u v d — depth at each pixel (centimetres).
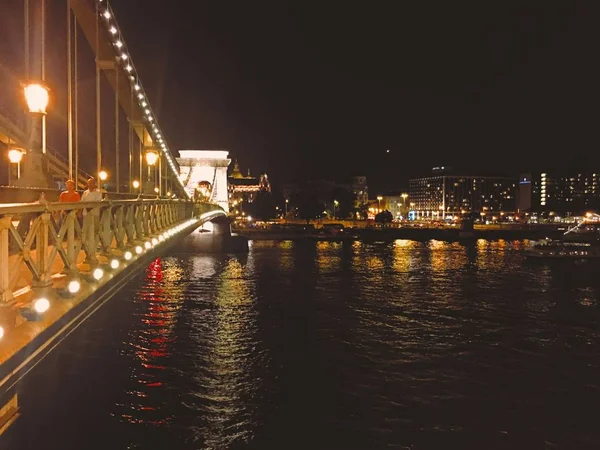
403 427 2131
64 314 851
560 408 2325
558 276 6488
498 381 2644
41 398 2295
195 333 3456
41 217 811
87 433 2020
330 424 2150
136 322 3706
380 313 4172
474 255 9150
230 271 6538
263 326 3684
